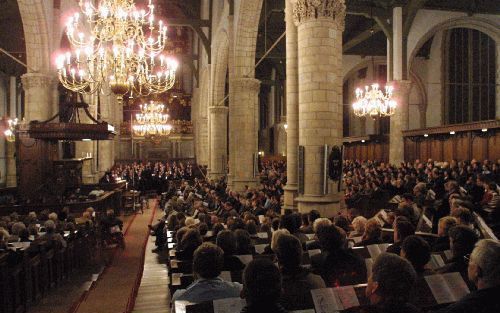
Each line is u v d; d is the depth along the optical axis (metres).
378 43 32.22
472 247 3.77
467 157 23.00
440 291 3.41
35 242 8.62
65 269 9.91
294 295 3.25
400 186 15.09
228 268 4.88
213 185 22.75
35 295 7.68
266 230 8.30
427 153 26.16
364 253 5.18
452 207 7.23
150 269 11.20
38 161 18.22
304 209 10.50
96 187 22.41
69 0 23.58
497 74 26.17
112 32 12.69
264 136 49.94
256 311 2.33
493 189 11.59
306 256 5.32
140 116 37.50
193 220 9.62
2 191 22.58
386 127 34.44
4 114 31.28
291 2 12.33
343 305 3.21
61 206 16.84
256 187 21.61
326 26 10.51
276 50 31.73
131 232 18.14
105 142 33.47
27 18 20.08
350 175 21.17
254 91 21.91
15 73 31.19
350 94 38.16
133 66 14.52
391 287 2.26
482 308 2.31
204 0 35.62
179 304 3.33
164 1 39.94
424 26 25.16
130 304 7.18
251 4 20.72
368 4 24.94
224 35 26.39
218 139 29.91
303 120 10.73
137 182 32.78
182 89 48.38
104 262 12.41
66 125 16.84
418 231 7.04
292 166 12.71
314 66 10.51
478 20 25.47
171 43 46.09
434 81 31.94
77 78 21.30
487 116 27.09
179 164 41.66
